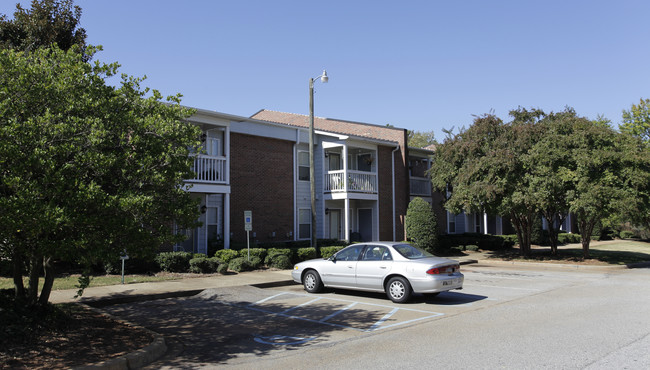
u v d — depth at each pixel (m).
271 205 21.22
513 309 10.16
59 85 6.48
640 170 19.12
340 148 24.03
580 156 19.47
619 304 10.64
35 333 6.79
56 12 14.97
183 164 7.20
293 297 12.00
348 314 9.85
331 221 24.52
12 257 7.31
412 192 28.27
